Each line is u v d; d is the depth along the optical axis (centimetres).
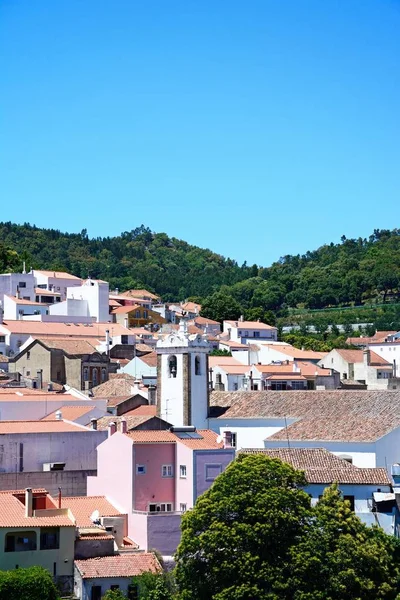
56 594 12169
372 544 12212
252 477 12525
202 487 14662
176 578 12194
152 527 13925
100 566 12662
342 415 16838
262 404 18012
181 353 18288
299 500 12388
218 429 18025
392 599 11956
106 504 14750
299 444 16438
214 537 12000
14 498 13450
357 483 14050
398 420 16225
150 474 14825
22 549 12606
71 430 16225
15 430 15988
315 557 11769
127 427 16212
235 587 11650
